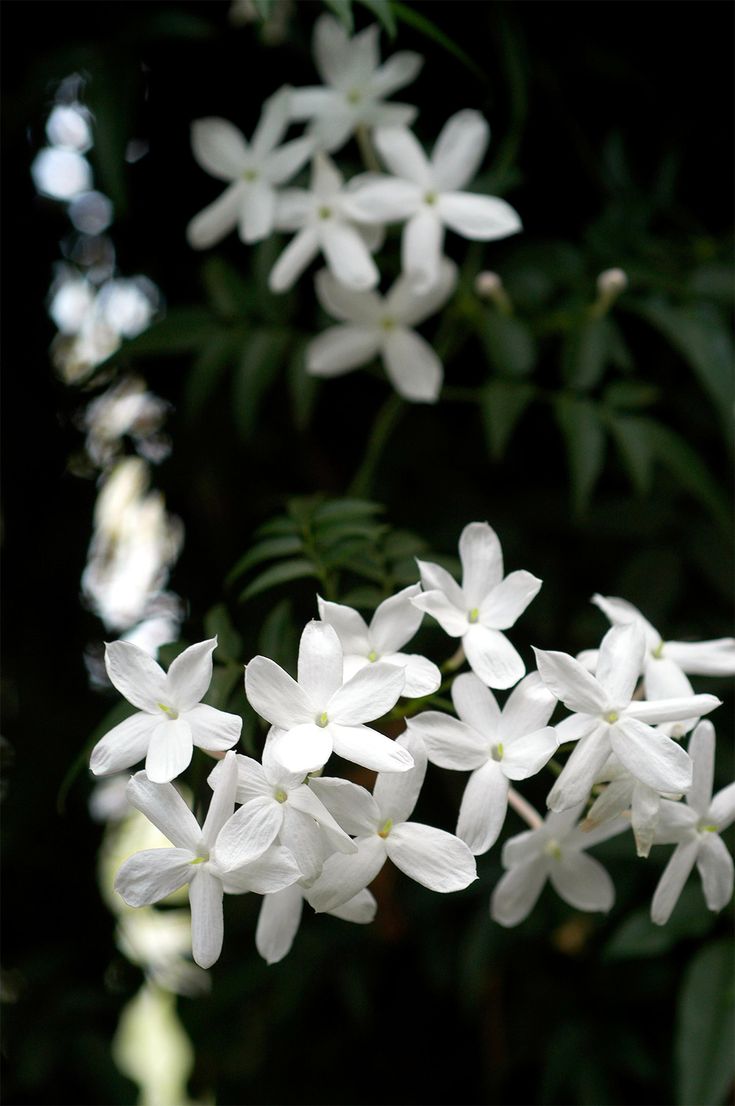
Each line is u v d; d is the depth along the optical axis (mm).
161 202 520
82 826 537
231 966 521
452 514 509
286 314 492
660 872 477
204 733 372
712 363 487
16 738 538
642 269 494
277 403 521
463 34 497
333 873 371
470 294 496
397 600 384
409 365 478
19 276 523
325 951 515
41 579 546
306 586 498
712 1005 447
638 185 517
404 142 469
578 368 488
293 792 367
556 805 374
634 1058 496
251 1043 547
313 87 505
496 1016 513
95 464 545
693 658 402
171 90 512
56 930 534
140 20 482
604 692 376
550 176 512
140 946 534
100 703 542
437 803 504
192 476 532
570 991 507
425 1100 527
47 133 507
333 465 523
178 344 488
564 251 501
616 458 510
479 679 382
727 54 510
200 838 368
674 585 493
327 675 371
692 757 383
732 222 525
